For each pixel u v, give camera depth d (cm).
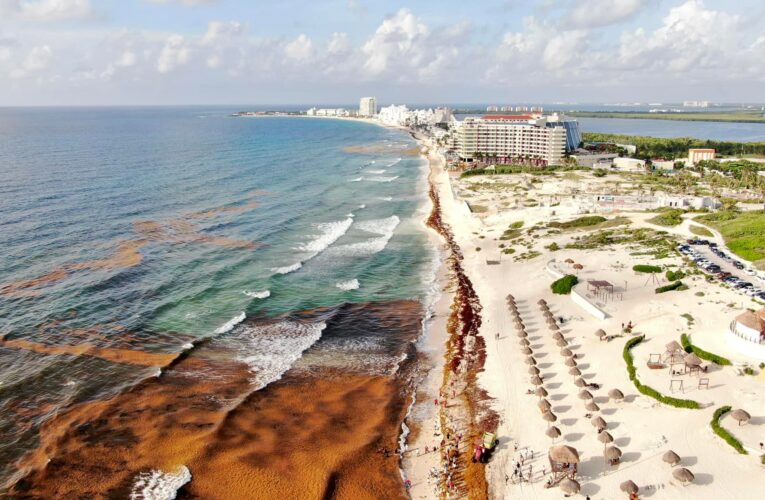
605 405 5350
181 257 9825
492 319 7506
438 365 6569
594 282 7969
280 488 4528
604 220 11981
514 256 10131
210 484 4534
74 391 5656
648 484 4284
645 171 19575
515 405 5491
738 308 7019
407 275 9481
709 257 9100
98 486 4422
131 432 5100
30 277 8538
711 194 14950
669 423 4969
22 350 6384
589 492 4259
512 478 4497
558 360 6272
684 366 5819
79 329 6969
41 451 4762
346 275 9362
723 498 4088
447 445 5078
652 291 7869
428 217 13625
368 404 5772
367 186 17900
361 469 4806
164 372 6131
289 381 6138
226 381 6059
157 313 7544
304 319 7625
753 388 5353
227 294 8300
